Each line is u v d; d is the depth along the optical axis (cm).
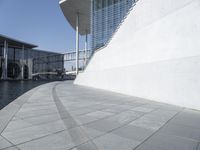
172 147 400
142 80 1185
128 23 1477
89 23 3778
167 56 1012
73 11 3397
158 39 1102
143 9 1277
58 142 411
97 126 540
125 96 1255
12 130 484
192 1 889
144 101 1040
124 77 1416
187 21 908
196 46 852
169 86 959
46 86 2027
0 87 1988
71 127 522
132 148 391
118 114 700
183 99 873
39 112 702
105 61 1850
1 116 630
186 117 666
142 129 521
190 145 412
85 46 4109
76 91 1560
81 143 411
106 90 1692
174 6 996
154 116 677
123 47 1530
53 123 557
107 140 433
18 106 821
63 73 5544
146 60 1200
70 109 778
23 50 5297
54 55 5756
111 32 2497
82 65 4016
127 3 2256
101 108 814
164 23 1064
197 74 812
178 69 909
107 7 2578
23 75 5634
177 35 962
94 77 2036
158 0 1120
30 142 407
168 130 515
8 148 374
